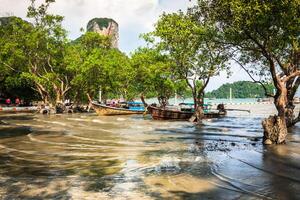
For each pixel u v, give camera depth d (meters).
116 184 10.25
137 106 52.81
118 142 18.84
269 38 15.82
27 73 48.56
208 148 16.62
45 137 21.02
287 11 14.02
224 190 9.52
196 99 33.50
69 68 49.56
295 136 20.72
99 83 52.56
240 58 23.38
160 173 11.56
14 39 50.75
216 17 15.89
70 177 11.13
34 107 61.06
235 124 30.27
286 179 10.54
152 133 23.14
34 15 48.56
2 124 30.34
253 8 13.84
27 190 9.70
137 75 45.94
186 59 30.78
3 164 13.24
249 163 12.88
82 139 20.08
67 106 55.00
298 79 25.77
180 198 8.88
